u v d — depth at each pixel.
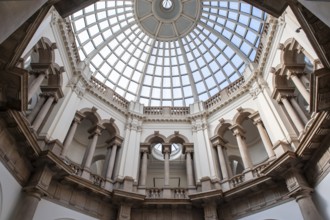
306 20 8.21
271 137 14.28
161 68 25.14
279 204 11.90
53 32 14.20
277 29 14.46
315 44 8.65
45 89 14.59
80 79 17.08
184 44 25.05
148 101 23.64
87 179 13.74
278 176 12.01
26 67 15.17
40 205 10.97
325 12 4.21
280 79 14.90
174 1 23.78
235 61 22.27
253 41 20.52
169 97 24.17
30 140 10.44
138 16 23.86
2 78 8.34
